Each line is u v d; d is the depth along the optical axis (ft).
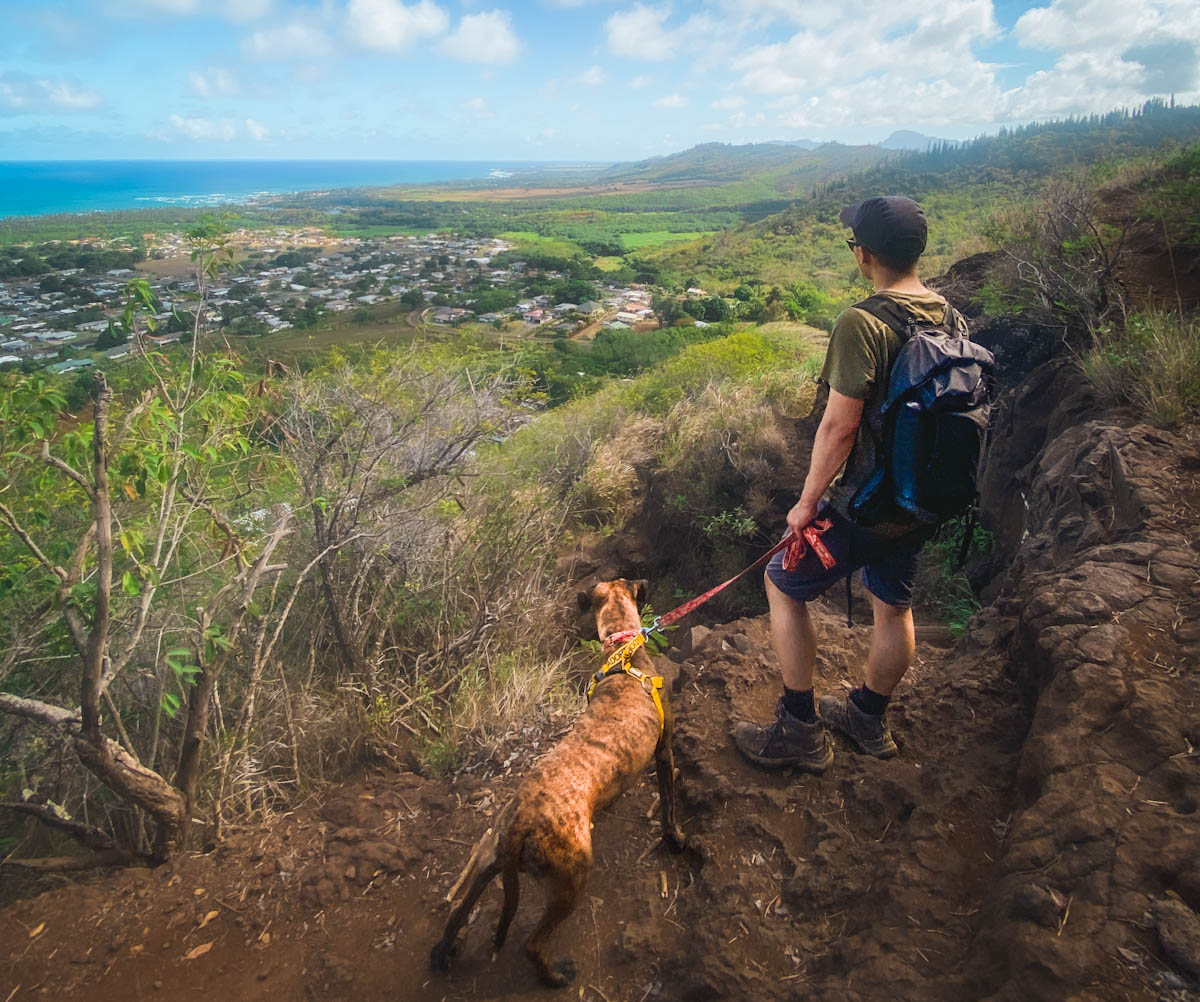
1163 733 6.78
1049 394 18.11
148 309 9.80
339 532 13.30
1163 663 7.70
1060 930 5.38
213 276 10.68
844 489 7.61
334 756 11.92
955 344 6.92
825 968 6.53
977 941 5.85
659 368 41.39
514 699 12.37
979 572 17.13
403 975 7.79
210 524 12.43
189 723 9.55
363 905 8.77
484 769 11.05
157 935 8.57
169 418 9.08
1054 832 6.20
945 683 9.98
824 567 7.90
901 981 5.89
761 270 310.04
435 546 15.44
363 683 12.83
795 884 7.55
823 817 8.36
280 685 12.32
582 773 7.51
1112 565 9.49
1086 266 19.44
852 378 7.03
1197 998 4.73
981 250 31.07
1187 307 18.34
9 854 10.52
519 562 16.75
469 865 7.67
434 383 15.19
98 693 8.33
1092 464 12.77
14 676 10.83
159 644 10.53
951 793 7.82
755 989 6.53
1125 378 15.16
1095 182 32.17
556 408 35.91
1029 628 9.11
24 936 8.64
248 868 9.46
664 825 8.63
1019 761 7.78
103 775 8.77
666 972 7.16
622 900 8.27
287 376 14.01
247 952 8.32
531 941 7.16
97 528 8.04
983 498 19.02
